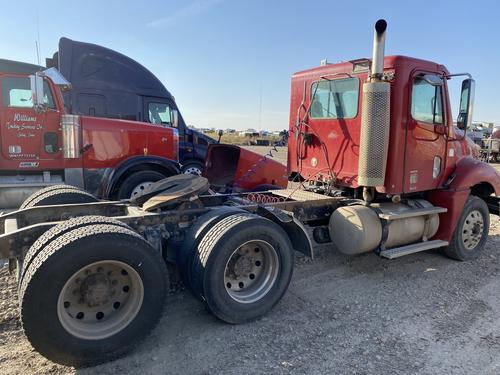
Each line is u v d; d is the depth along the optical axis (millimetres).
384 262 5469
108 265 2977
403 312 3988
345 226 4758
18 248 3150
